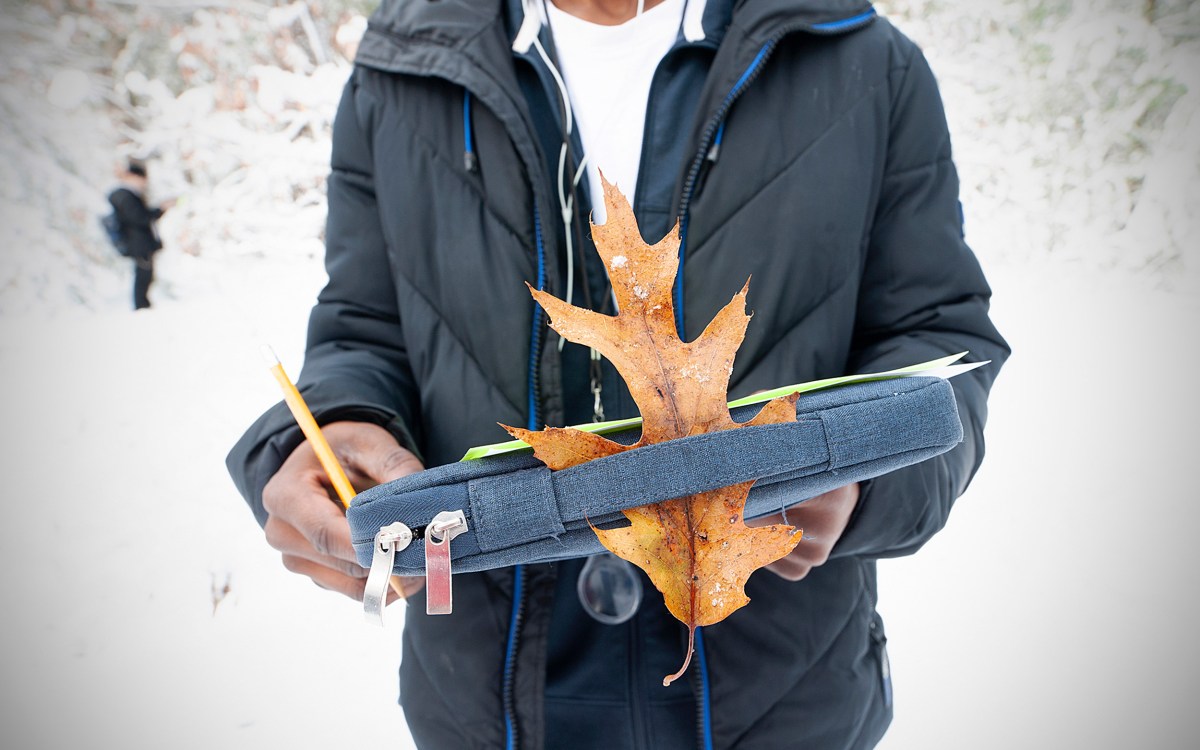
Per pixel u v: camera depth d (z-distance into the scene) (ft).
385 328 3.27
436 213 3.06
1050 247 11.39
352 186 3.30
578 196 3.05
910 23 11.53
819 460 1.84
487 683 2.86
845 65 2.99
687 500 1.76
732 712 2.85
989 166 11.47
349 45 10.89
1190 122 11.32
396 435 2.78
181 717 6.31
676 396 1.81
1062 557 7.74
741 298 1.83
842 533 2.54
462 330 3.03
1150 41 11.29
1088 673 6.58
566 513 1.77
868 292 3.14
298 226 10.83
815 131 2.94
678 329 2.97
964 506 8.35
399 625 7.16
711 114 2.90
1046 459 8.85
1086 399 9.55
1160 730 5.97
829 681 2.92
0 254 10.50
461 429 3.01
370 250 3.26
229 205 10.68
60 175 10.53
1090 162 11.44
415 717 3.08
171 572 7.62
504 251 2.98
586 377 3.04
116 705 6.40
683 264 2.97
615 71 3.08
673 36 3.10
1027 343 10.25
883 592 7.39
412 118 3.12
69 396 9.38
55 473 8.61
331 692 6.50
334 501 2.52
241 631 7.06
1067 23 11.44
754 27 2.91
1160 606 7.14
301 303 10.25
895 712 6.23
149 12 10.61
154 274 10.58
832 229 2.91
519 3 3.15
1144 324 10.53
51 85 10.54
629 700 2.91
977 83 11.48
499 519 1.79
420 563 1.83
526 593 2.81
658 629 2.90
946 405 1.99
